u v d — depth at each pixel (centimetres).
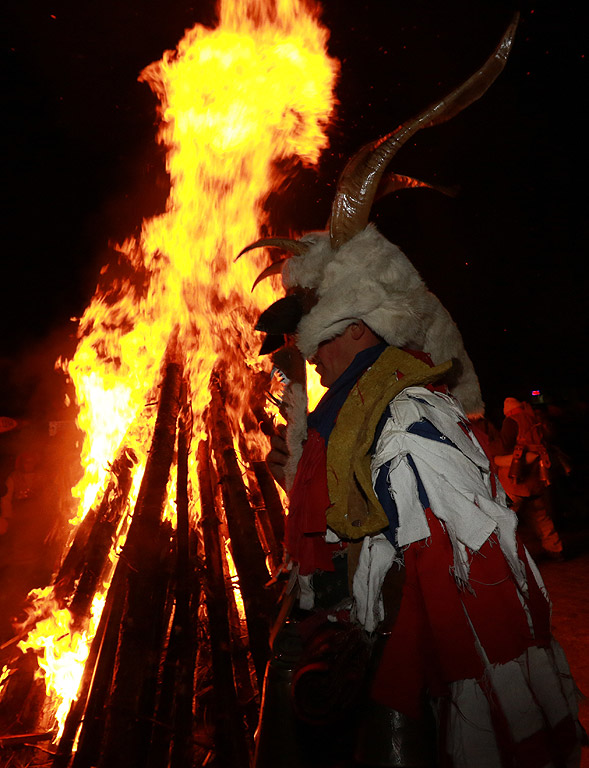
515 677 104
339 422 124
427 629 108
